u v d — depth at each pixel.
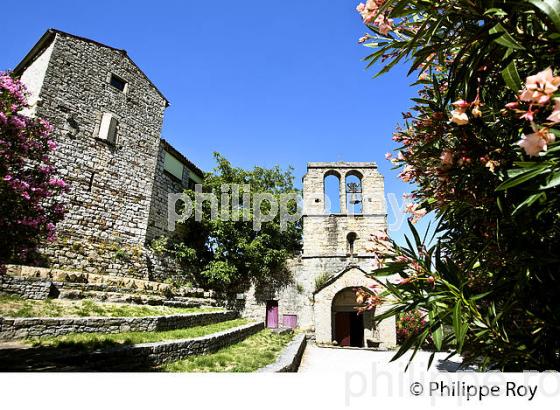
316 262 21.73
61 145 15.43
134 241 17.56
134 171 18.25
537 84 1.44
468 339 2.37
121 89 18.66
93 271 14.98
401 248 2.62
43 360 5.76
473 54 2.03
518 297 2.15
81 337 7.91
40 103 14.97
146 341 8.30
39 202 6.34
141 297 12.81
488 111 2.29
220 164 23.72
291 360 8.89
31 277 10.37
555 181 1.58
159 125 20.11
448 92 2.15
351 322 20.12
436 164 2.66
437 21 2.16
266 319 21.34
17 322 7.39
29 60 17.17
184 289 17.61
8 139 5.88
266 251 21.88
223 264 20.92
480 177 2.31
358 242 21.81
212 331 11.88
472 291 2.43
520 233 2.15
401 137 2.89
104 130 17.17
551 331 2.15
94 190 16.31
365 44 2.94
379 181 22.75
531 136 1.50
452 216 2.78
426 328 2.22
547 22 1.84
